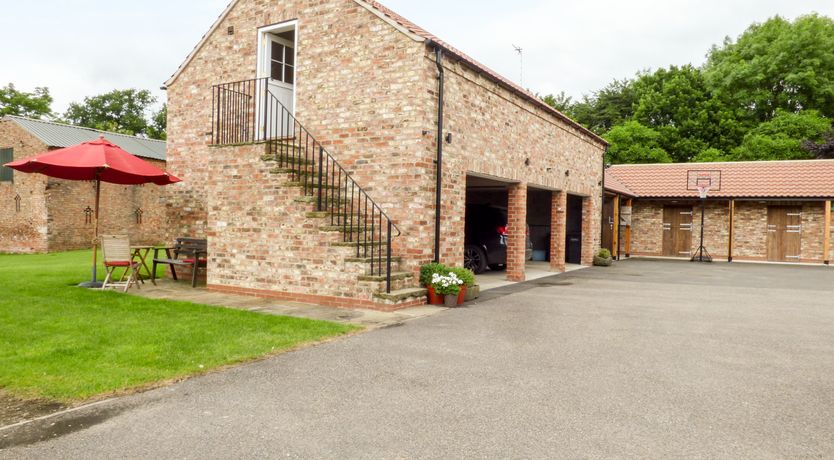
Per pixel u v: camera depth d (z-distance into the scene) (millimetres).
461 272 8906
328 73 9617
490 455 3189
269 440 3383
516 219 12297
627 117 41375
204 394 4230
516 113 11961
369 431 3539
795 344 6121
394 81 8875
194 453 3188
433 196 8969
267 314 7391
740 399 4234
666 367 5129
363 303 8016
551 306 8656
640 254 23469
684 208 22828
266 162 8922
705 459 3166
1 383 4363
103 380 4469
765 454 3246
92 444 3299
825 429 3648
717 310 8477
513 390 4402
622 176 24078
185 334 6078
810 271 16500
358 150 9266
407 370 4930
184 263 10016
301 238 8570
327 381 4586
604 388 4477
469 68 9914
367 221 9141
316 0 9742
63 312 7266
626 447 3322
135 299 8492
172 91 11859
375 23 9062
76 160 8641
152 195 27016
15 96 40469
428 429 3580
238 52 10828
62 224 23656
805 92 34750
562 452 3240
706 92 37031
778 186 20922
